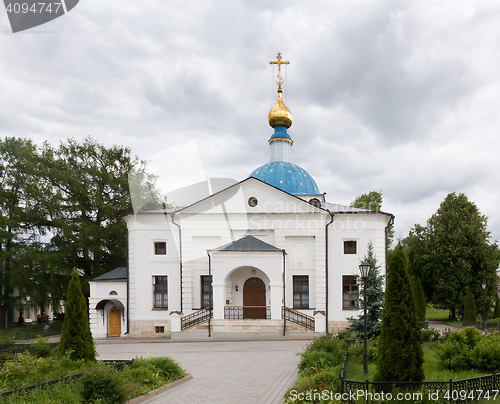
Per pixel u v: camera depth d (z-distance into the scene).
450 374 11.64
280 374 12.81
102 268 31.22
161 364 12.23
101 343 21.77
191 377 12.50
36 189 29.70
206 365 14.58
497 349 12.19
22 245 30.03
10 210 29.97
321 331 21.83
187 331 22.09
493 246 35.38
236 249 22.59
